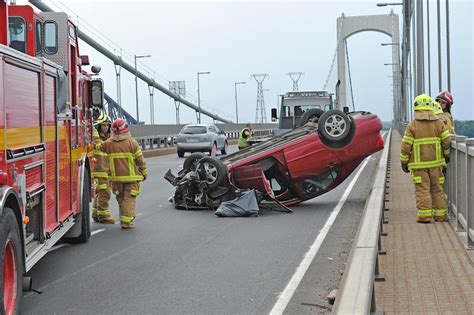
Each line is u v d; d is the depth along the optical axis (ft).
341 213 45.83
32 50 29.84
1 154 19.07
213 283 26.23
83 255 32.35
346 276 15.71
